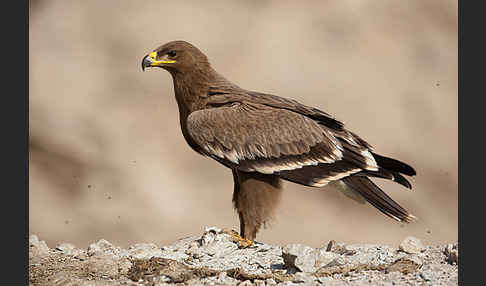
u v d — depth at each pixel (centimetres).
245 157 1133
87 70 2591
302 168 1125
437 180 2488
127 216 2361
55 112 2525
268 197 1140
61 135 2497
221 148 1139
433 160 2516
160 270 975
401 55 2641
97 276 983
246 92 1180
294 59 2544
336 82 2530
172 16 2627
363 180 1120
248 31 2594
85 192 2416
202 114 1154
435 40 2712
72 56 2611
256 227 1145
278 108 1155
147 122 2512
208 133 1143
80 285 952
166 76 2580
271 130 1131
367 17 2683
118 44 2616
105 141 2484
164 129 2503
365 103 2523
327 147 1125
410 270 950
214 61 2534
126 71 2581
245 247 1105
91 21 2661
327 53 2578
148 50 2589
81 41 2633
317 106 2484
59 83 2567
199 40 2572
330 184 1146
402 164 1130
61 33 2644
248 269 1002
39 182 2431
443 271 945
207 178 2430
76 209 2398
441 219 2428
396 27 2691
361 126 2491
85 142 2488
